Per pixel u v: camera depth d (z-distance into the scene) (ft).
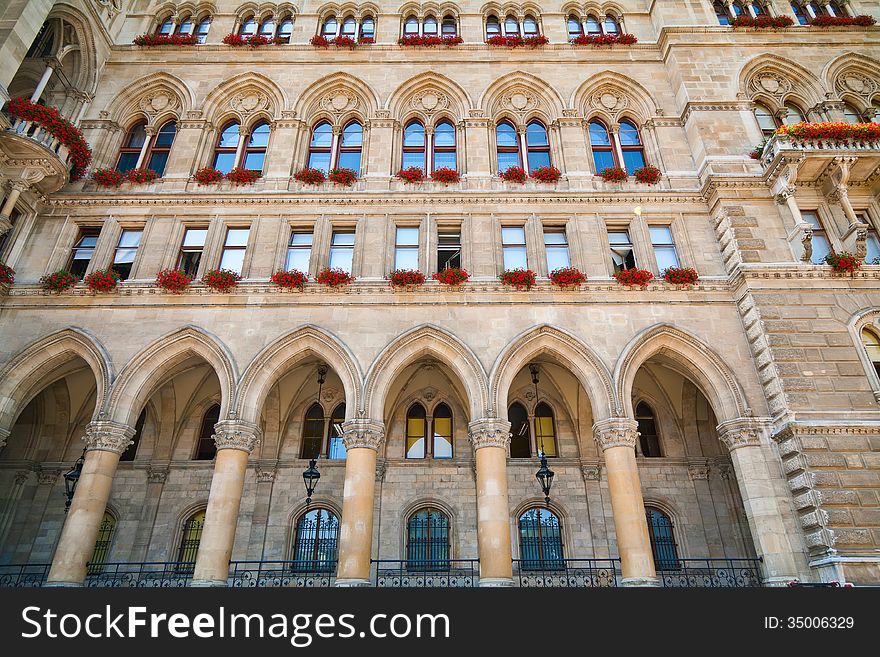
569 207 71.26
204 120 79.15
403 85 81.66
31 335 62.18
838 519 49.83
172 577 67.87
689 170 74.79
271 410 75.92
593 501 71.41
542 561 68.95
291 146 77.05
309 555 69.67
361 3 90.89
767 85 80.07
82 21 78.33
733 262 64.90
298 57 84.48
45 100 76.69
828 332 59.06
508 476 73.10
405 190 73.20
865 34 82.79
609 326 62.85
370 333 62.34
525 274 64.23
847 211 63.72
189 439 76.07
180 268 68.49
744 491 55.26
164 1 91.35
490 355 61.11
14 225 67.26
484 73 82.94
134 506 71.87
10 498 71.00
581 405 76.54
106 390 58.95
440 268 68.95
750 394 58.95
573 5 91.09
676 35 83.46
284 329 62.69
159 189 73.41
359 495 54.34
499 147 79.30
